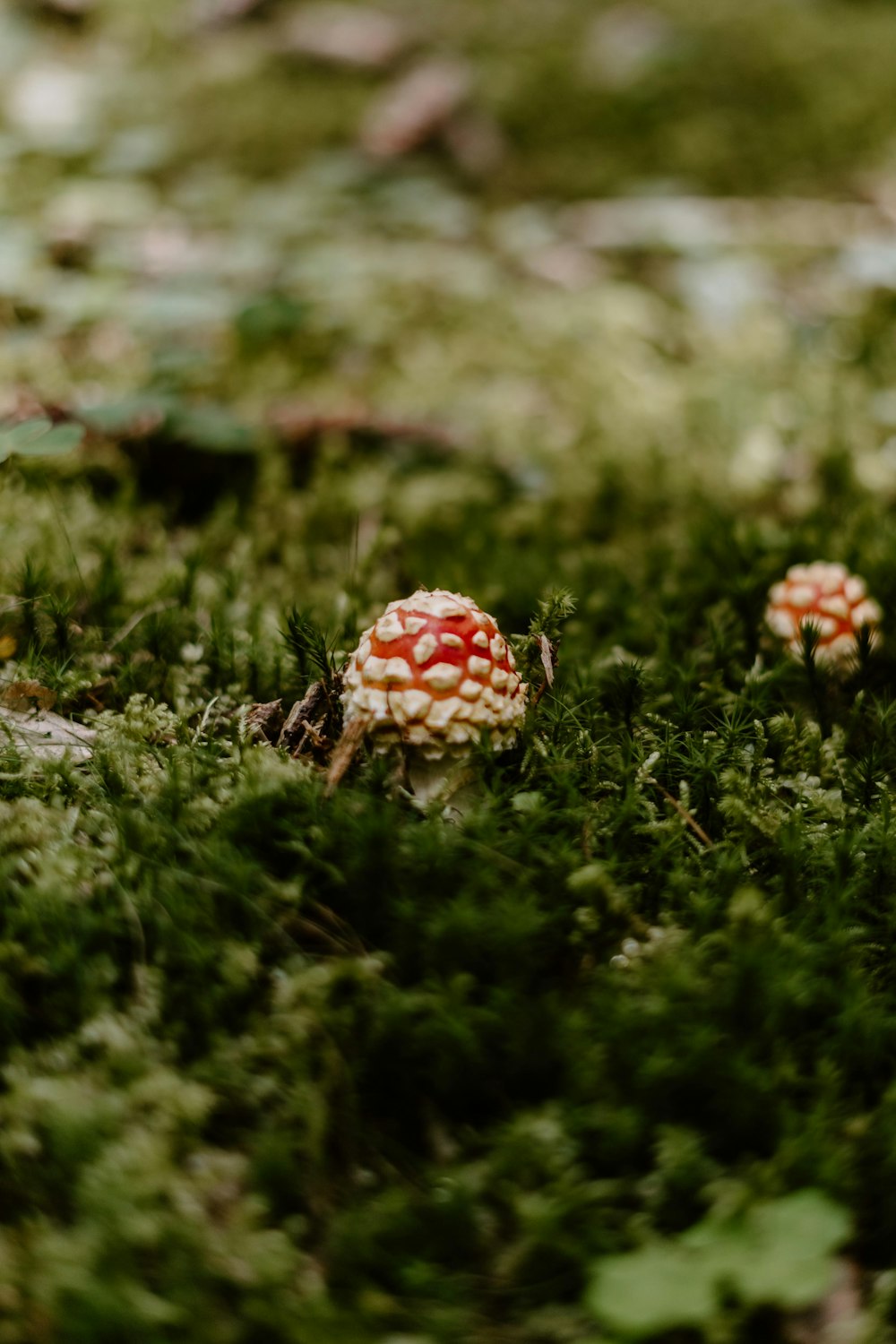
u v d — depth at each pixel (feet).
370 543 2.37
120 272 2.89
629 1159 1.61
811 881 1.80
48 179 3.70
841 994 1.69
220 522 2.35
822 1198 1.57
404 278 3.35
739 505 2.51
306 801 1.79
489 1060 1.65
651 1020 1.65
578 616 2.20
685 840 1.84
